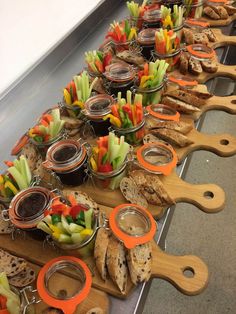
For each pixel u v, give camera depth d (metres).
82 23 1.04
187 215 1.12
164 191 0.56
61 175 0.58
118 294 0.46
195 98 0.73
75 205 0.48
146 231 0.49
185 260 0.49
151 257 0.49
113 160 0.56
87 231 0.45
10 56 0.83
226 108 0.75
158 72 0.70
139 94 0.68
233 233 1.06
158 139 0.67
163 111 0.72
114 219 0.50
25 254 0.52
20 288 0.48
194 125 0.73
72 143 0.59
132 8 0.93
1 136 0.78
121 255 0.48
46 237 0.50
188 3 0.99
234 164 1.26
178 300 0.93
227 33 1.01
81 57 1.00
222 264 0.99
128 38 0.86
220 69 0.85
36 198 0.51
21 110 0.84
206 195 0.59
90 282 0.45
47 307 0.45
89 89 0.69
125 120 0.62
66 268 0.49
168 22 0.85
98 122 0.66
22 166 0.54
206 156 1.30
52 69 0.95
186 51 0.86
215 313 0.90
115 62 0.78
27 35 0.87
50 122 0.61
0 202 0.55
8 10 0.79
